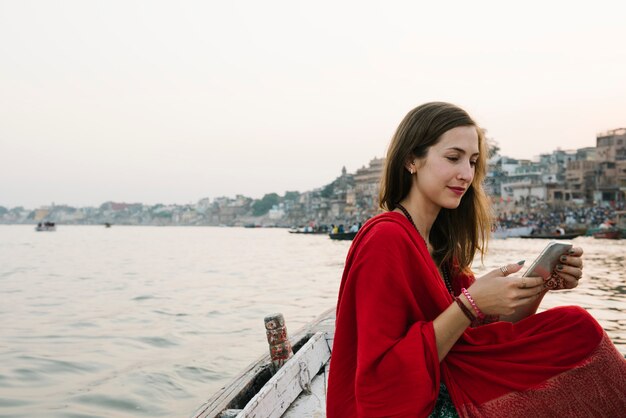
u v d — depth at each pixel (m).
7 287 23.45
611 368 2.11
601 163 104.50
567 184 107.50
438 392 2.07
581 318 2.17
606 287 19.78
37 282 25.67
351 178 191.62
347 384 2.28
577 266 2.21
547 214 98.75
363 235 2.30
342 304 2.27
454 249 2.72
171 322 14.50
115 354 10.83
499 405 2.10
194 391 8.42
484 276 2.15
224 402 3.85
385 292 2.11
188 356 10.64
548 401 2.07
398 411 1.99
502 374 2.15
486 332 2.29
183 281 26.08
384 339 2.06
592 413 2.06
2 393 8.33
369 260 2.16
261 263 39.47
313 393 4.34
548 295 17.50
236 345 11.59
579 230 77.88
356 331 2.26
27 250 61.06
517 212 106.50
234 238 116.81
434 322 2.08
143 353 10.92
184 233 177.75
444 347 2.08
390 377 2.02
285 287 23.17
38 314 16.00
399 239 2.19
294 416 3.85
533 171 121.56
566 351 2.15
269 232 194.62
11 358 10.45
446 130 2.36
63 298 19.66
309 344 4.93
